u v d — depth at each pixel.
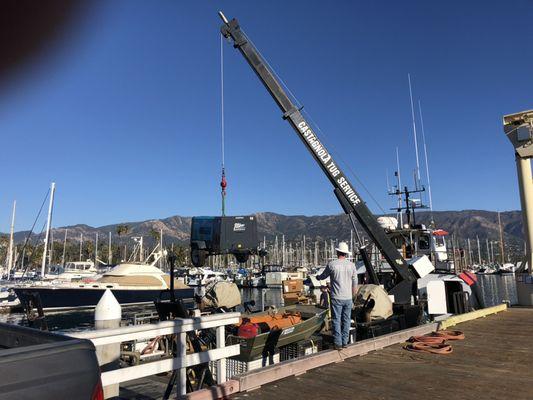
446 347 8.03
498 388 5.79
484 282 81.44
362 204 12.53
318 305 11.38
